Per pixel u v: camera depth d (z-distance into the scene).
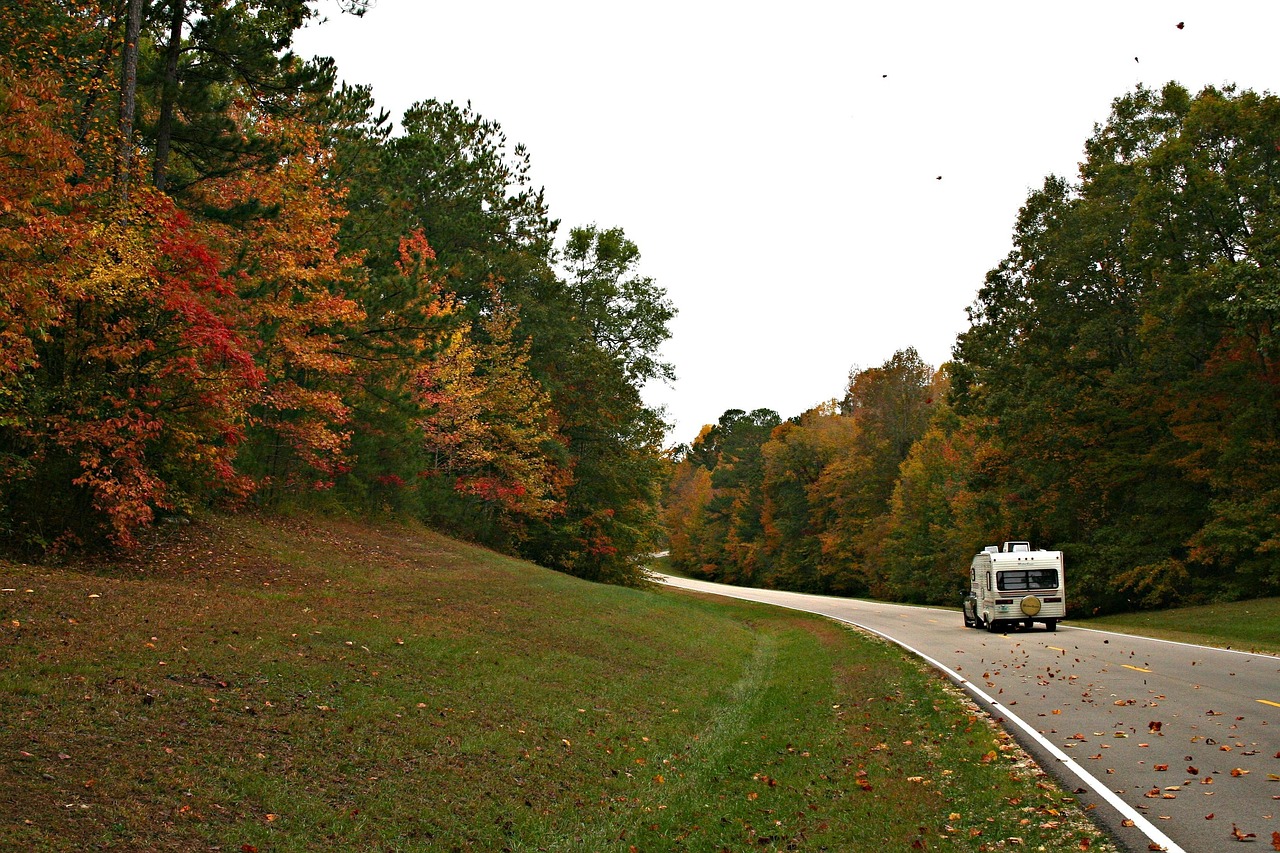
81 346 14.73
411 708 9.59
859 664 18.80
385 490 30.30
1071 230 38.81
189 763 6.55
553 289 41.88
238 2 18.16
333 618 13.44
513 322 36.78
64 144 12.51
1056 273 39.03
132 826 5.36
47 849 4.80
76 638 9.11
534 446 36.75
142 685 8.08
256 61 17.84
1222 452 31.89
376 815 6.58
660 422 46.69
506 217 40.75
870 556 63.88
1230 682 13.39
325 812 6.37
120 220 14.00
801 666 19.53
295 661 10.23
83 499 15.14
